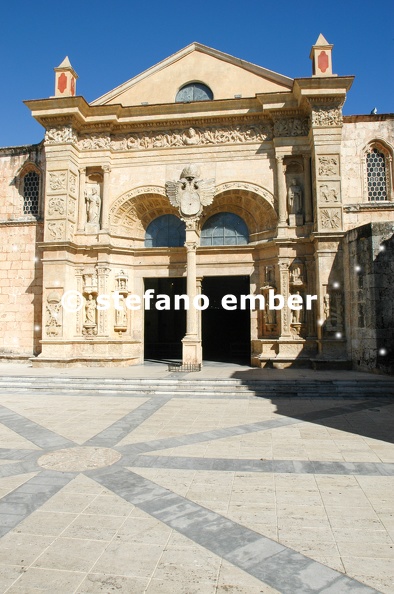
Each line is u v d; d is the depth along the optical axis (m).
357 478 6.37
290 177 19.88
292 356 18.56
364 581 3.82
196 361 18.47
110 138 20.81
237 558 4.21
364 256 16.36
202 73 20.98
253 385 13.79
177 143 20.55
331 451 7.62
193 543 4.50
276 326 19.55
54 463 7.01
